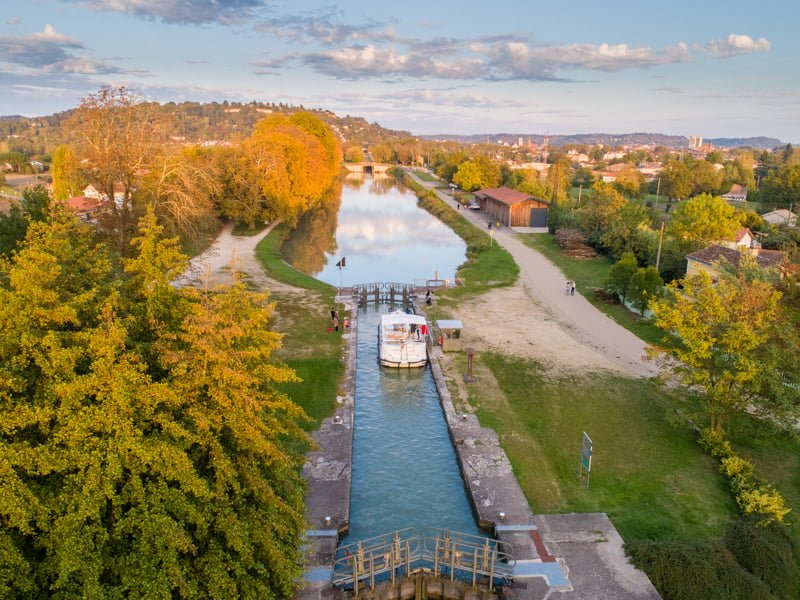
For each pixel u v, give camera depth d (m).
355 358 35.53
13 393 12.51
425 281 56.53
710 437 24.64
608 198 70.38
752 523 19.97
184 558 13.14
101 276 16.31
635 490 22.28
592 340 39.09
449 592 18.34
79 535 11.40
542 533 19.80
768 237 67.69
